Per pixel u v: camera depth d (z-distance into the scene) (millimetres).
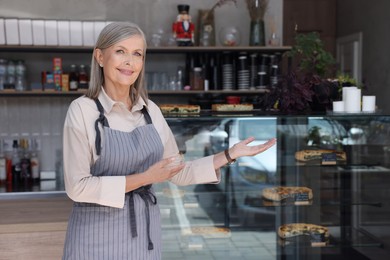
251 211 2934
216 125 2740
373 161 2926
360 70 5504
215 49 4387
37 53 4480
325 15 6129
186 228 2838
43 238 3020
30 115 4488
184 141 2705
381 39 4992
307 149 2920
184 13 4410
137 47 1712
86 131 1688
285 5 6094
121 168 1712
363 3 5398
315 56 3713
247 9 4664
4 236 2977
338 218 3014
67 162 1685
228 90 4434
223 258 2893
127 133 1747
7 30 4148
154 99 4688
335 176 2977
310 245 2971
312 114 2889
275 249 2961
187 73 4551
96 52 1743
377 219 2963
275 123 2840
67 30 4215
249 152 1866
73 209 1765
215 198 2893
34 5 4441
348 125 2920
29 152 4465
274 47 4422
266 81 4453
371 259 2965
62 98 4520
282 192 2920
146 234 1777
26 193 3773
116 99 1771
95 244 1712
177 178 1924
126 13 4582
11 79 4289
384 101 4949
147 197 1790
